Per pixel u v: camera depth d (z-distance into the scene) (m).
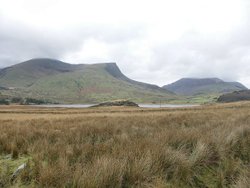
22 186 5.50
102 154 7.04
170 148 7.42
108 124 15.90
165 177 5.90
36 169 6.04
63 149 7.71
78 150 7.63
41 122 20.42
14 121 22.52
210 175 6.71
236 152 8.41
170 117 21.23
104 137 10.96
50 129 13.38
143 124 15.97
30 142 9.62
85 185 5.16
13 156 7.80
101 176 5.39
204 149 7.40
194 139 9.04
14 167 6.74
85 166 6.05
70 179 5.55
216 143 8.38
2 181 5.68
